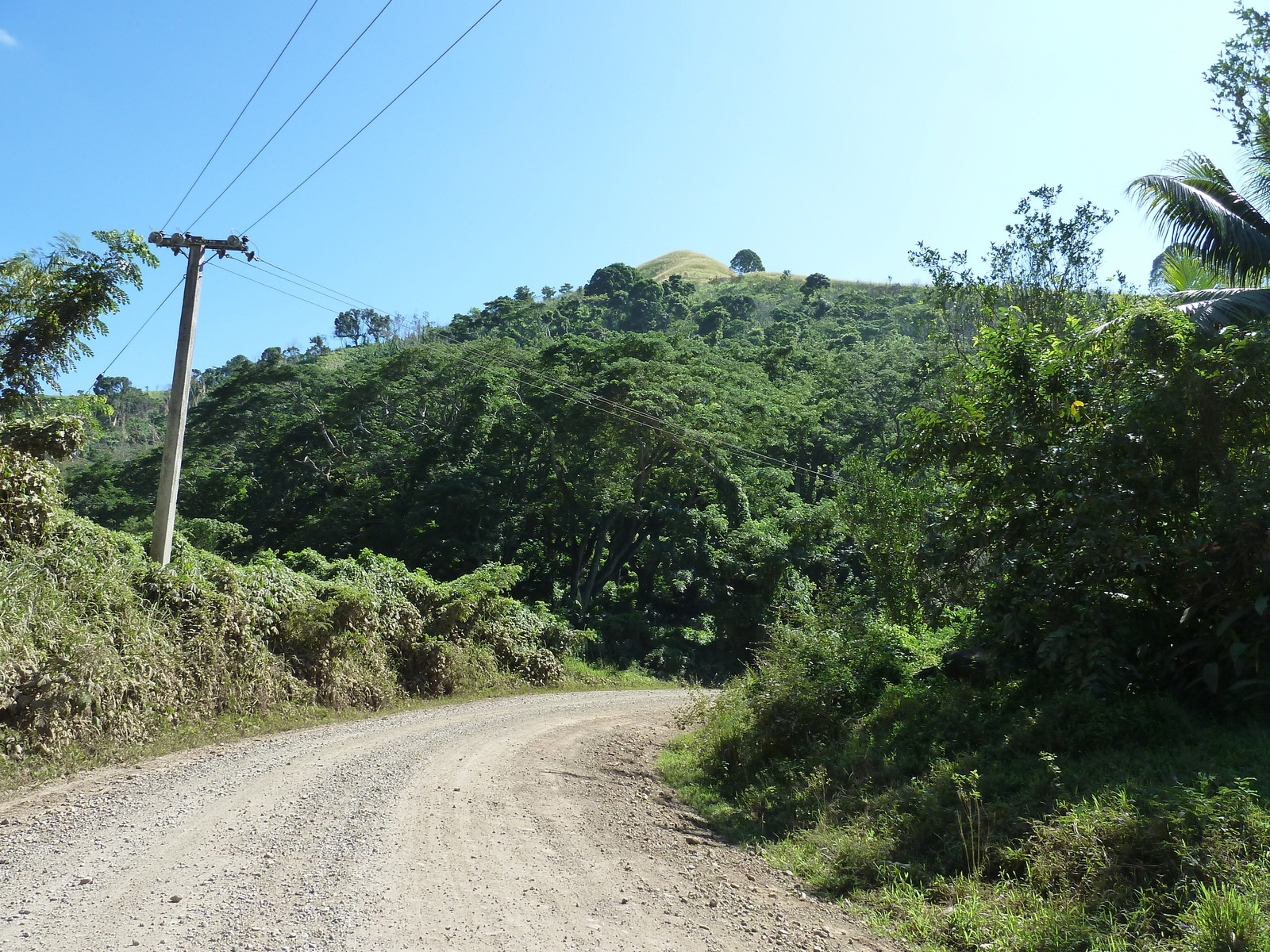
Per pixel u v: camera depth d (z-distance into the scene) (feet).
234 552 137.59
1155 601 28.48
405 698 55.36
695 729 46.24
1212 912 14.25
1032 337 33.37
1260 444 28.53
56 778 25.94
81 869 16.96
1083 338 33.06
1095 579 27.99
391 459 143.33
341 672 48.85
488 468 131.75
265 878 16.84
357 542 131.13
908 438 35.53
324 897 15.88
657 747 43.34
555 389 124.16
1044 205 65.82
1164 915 15.39
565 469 131.23
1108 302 59.47
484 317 316.19
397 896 16.17
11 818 20.97
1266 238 38.11
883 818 23.53
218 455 167.12
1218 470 28.12
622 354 128.98
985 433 33.01
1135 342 30.60
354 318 338.95
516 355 147.95
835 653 36.17
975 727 27.30
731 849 23.93
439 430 150.10
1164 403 27.91
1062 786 21.61
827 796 27.63
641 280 426.92
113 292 40.50
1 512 33.58
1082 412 31.42
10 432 37.45
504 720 48.16
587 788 29.84
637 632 119.65
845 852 21.81
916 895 18.90
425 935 14.39
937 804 22.52
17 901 14.97
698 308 415.64
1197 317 33.71
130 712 32.65
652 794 31.07
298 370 173.17
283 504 147.13
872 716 31.94
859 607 41.34
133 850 18.43
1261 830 16.70
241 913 14.83
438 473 131.13
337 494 145.89
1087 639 26.99
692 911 17.34
